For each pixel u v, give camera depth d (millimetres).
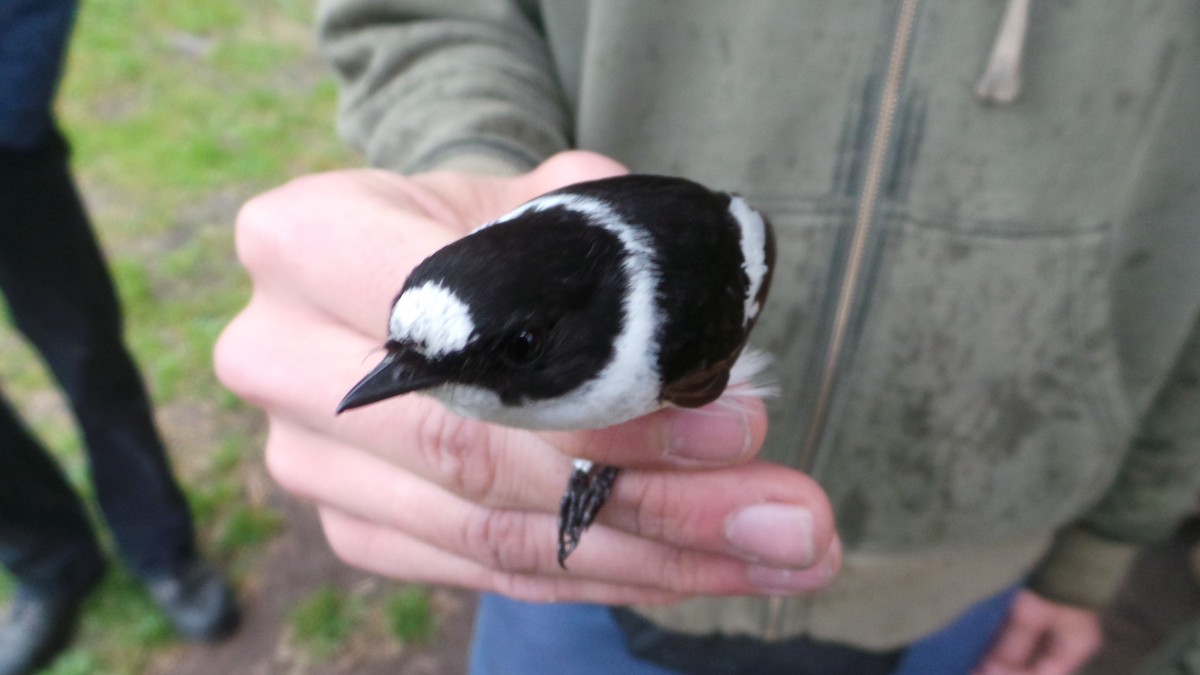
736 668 221
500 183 161
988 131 168
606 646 224
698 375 144
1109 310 179
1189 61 163
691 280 141
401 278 130
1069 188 170
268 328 140
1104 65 162
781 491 135
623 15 179
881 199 176
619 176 152
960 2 162
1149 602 336
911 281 178
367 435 135
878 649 219
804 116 177
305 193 140
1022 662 233
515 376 129
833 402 189
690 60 182
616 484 138
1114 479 211
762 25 173
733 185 186
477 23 197
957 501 196
